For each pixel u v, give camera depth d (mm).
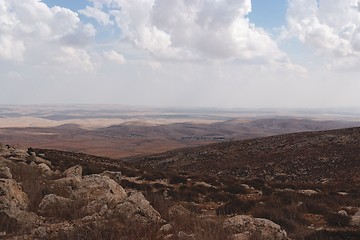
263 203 20859
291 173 56875
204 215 17906
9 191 13812
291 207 18781
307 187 34969
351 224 15852
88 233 9883
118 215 12031
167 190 26469
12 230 10922
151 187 28109
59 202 14125
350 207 21859
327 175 53000
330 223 16188
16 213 12164
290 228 14477
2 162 23453
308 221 16594
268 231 11992
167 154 92250
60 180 20031
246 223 12211
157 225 11266
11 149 37844
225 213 18562
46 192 16172
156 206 14773
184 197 24031
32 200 14594
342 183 47688
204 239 9711
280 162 61969
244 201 20672
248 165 64000
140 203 12836
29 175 21297
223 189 28984
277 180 54875
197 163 72500
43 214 13234
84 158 52906
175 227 10945
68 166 37750
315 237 12398
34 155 36156
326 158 59156
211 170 66500
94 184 17031
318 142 68312
